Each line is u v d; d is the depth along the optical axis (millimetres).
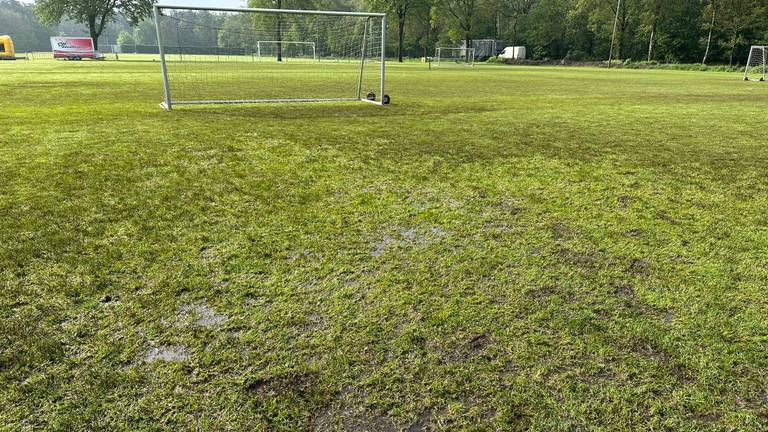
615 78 25188
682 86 19000
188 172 4645
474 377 1811
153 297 2346
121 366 1849
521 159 5531
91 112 8641
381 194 4105
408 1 49938
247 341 2014
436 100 12117
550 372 1844
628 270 2723
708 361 1918
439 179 4617
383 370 1845
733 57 46688
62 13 47625
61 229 3162
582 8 51938
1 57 44344
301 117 8672
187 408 1644
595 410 1655
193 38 26375
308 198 3947
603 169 5129
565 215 3658
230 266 2691
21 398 1678
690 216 3668
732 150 6223
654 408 1669
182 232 3158
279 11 10141
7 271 2576
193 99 11477
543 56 58938
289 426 1572
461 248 3000
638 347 2002
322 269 2678
